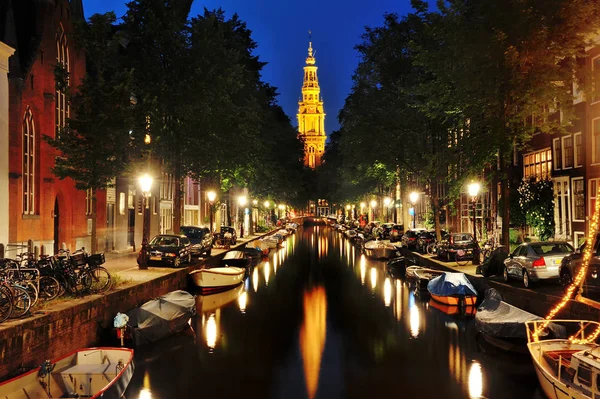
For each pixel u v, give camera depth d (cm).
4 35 2314
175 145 3259
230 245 4553
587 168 2795
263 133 5244
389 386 1329
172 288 2458
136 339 1675
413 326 1958
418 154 3728
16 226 2372
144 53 3142
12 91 2383
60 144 2167
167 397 1265
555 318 1603
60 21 2886
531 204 3216
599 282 1571
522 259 1994
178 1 3178
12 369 1204
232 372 1448
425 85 2658
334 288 2906
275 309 2311
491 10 2202
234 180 4459
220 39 3312
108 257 3294
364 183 6328
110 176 2195
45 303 1506
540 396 1225
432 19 2534
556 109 2269
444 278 2361
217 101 3300
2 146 2231
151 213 4412
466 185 3353
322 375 1418
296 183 7150
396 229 5347
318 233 9462
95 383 1178
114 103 2153
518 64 2172
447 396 1252
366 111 3894
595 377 1012
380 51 3775
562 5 2066
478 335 1808
